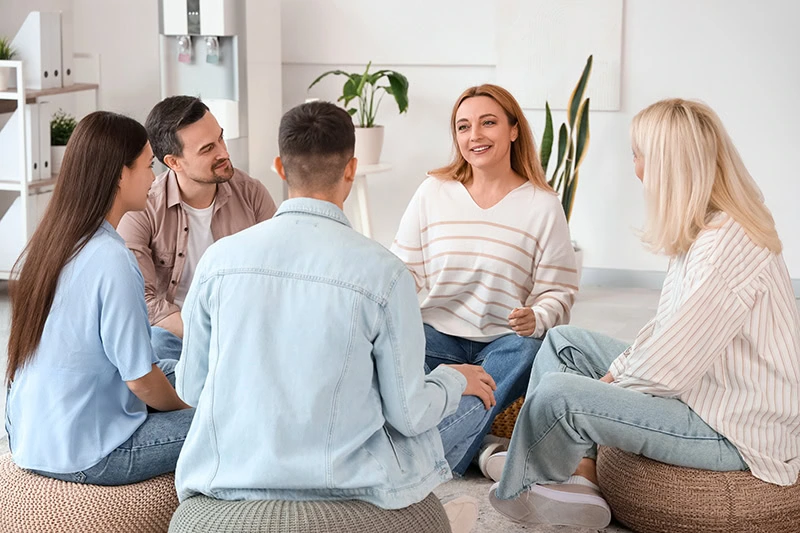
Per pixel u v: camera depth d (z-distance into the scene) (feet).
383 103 17.49
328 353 5.51
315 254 5.62
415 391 5.65
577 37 16.34
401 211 17.85
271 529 5.47
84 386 6.84
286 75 17.84
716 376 7.36
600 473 8.06
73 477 6.94
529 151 9.41
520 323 8.96
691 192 7.21
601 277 17.11
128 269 6.73
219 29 15.69
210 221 9.36
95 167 6.72
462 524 7.41
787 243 16.29
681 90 16.22
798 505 7.36
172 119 8.74
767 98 15.96
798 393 7.37
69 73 15.84
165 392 7.02
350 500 5.69
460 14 16.92
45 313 6.72
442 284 9.48
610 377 8.12
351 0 17.29
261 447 5.58
